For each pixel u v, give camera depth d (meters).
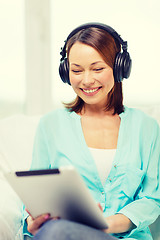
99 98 1.34
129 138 1.42
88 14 2.54
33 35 2.53
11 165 1.70
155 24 2.47
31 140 1.79
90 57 1.27
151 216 1.30
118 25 2.50
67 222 0.96
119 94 1.47
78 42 1.29
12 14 2.52
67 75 1.39
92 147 1.41
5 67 2.51
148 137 1.44
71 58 1.30
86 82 1.28
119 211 1.27
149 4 2.47
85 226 0.98
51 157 1.43
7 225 1.27
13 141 1.78
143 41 2.48
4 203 1.39
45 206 1.05
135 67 2.49
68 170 0.90
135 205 1.29
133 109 1.53
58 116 1.49
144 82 2.49
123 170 1.34
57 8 2.57
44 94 2.58
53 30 2.58
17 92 2.55
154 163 1.41
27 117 1.94
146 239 1.30
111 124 1.46
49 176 0.93
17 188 1.01
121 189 1.33
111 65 1.31
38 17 2.53
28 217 1.31
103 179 1.36
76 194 0.95
